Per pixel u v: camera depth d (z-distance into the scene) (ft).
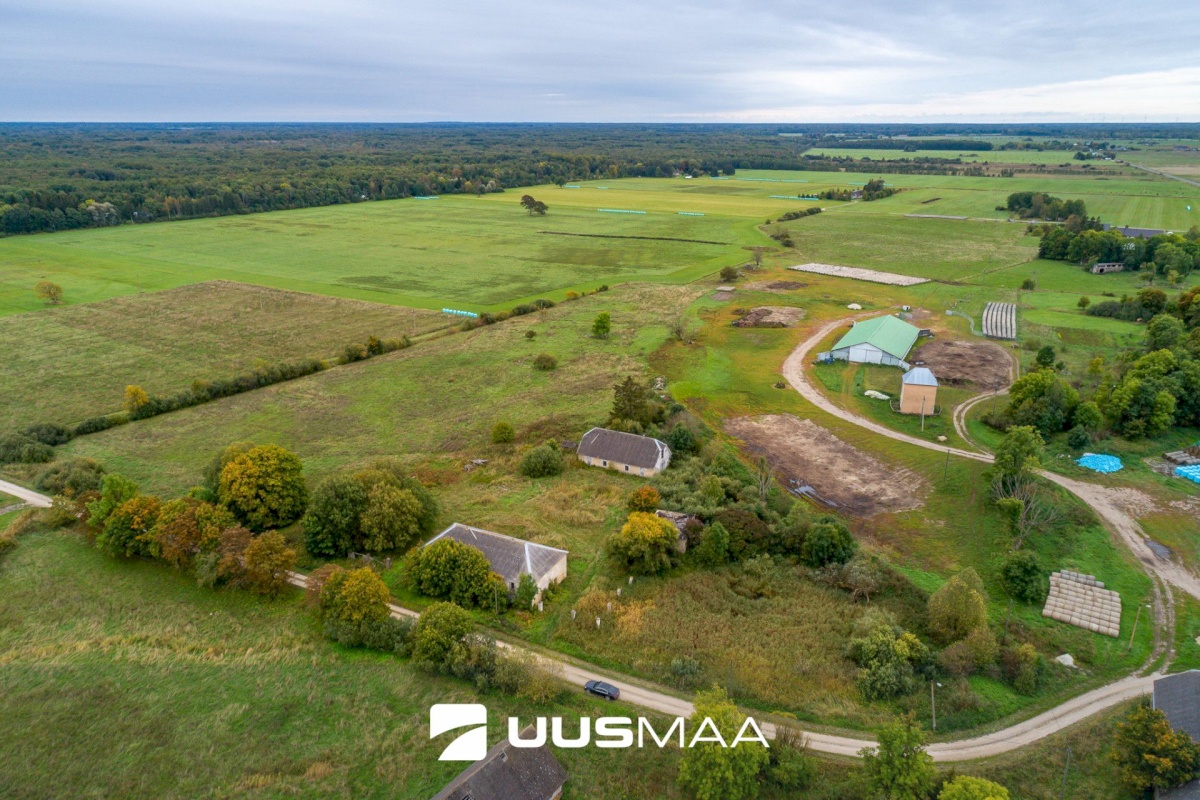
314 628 194.80
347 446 311.06
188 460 298.56
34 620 197.98
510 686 169.68
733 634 192.95
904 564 224.12
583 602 204.54
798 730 155.33
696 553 227.20
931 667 174.91
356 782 146.41
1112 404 306.55
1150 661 180.34
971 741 156.35
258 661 181.88
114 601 206.80
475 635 181.98
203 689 172.35
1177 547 229.04
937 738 157.17
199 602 206.49
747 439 312.71
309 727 160.56
